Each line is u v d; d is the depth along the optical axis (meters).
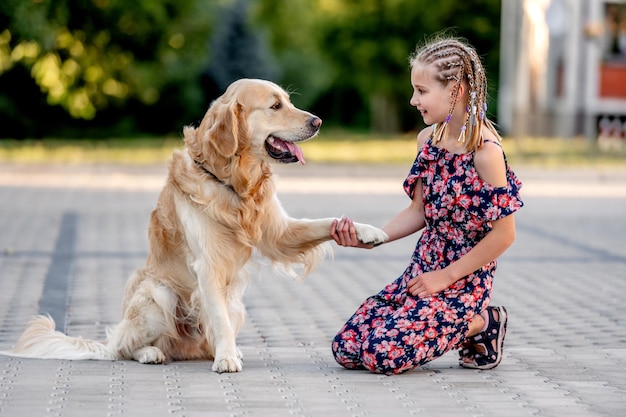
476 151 6.07
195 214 6.43
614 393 5.67
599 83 37.31
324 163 26.81
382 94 47.47
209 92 50.81
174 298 6.62
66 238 13.22
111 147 35.22
